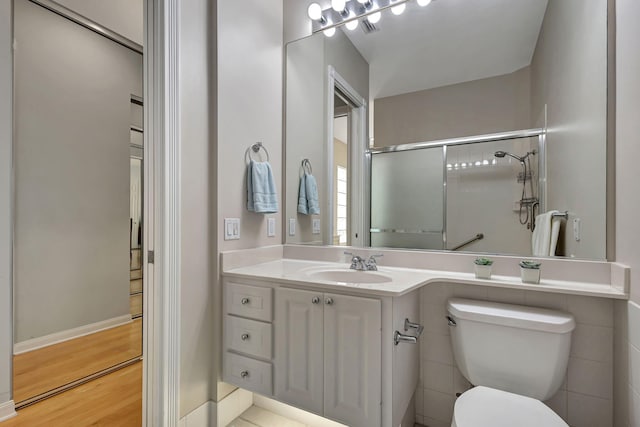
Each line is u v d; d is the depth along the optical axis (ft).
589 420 4.26
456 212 5.36
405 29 5.80
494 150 5.10
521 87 4.95
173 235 4.65
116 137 9.64
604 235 4.21
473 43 5.31
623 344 3.81
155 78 4.63
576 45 4.46
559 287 4.08
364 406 4.11
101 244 9.24
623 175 3.82
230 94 5.54
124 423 5.15
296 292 4.66
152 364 4.61
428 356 5.23
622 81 3.81
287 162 6.83
